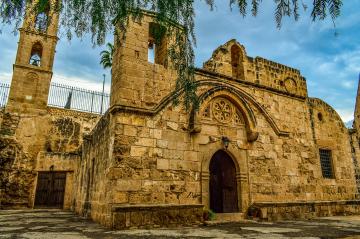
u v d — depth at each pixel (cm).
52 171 1939
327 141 1432
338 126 1525
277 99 1298
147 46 1002
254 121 1139
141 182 854
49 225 859
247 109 1148
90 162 1261
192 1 421
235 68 1319
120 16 410
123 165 840
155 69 991
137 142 883
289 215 1084
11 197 1838
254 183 1094
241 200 1041
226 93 1123
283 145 1234
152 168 885
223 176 1144
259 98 1238
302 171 1258
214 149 1036
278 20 321
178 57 487
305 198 1218
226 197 1108
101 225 848
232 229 761
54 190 1928
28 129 2055
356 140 1588
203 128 1036
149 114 927
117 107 877
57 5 385
